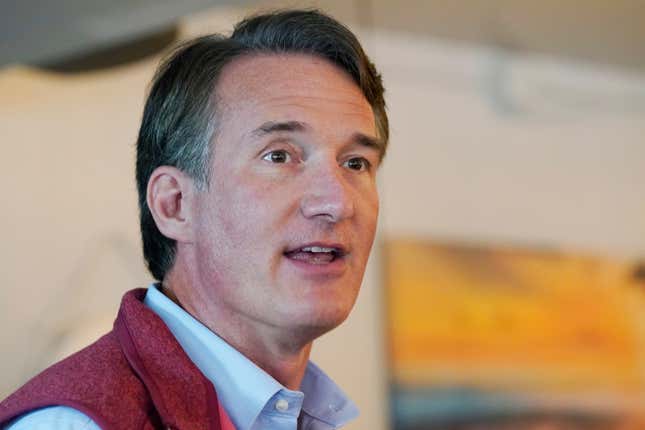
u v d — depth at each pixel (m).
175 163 2.92
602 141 10.12
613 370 9.62
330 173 2.77
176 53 3.04
